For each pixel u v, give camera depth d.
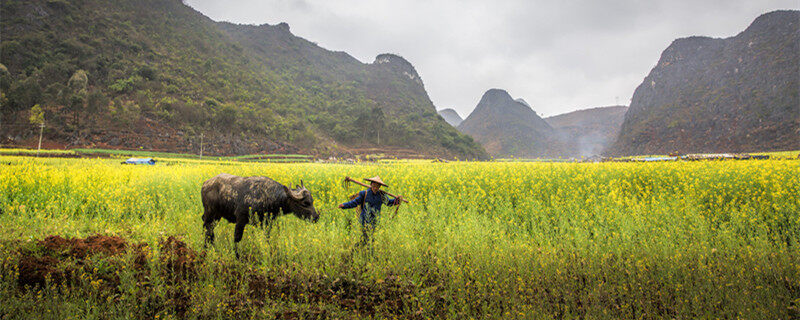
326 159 109.19
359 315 3.54
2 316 2.99
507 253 4.71
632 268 4.21
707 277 3.86
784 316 3.23
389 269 4.59
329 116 178.75
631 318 3.39
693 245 4.86
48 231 5.47
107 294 3.54
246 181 5.36
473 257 4.71
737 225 5.68
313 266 4.51
